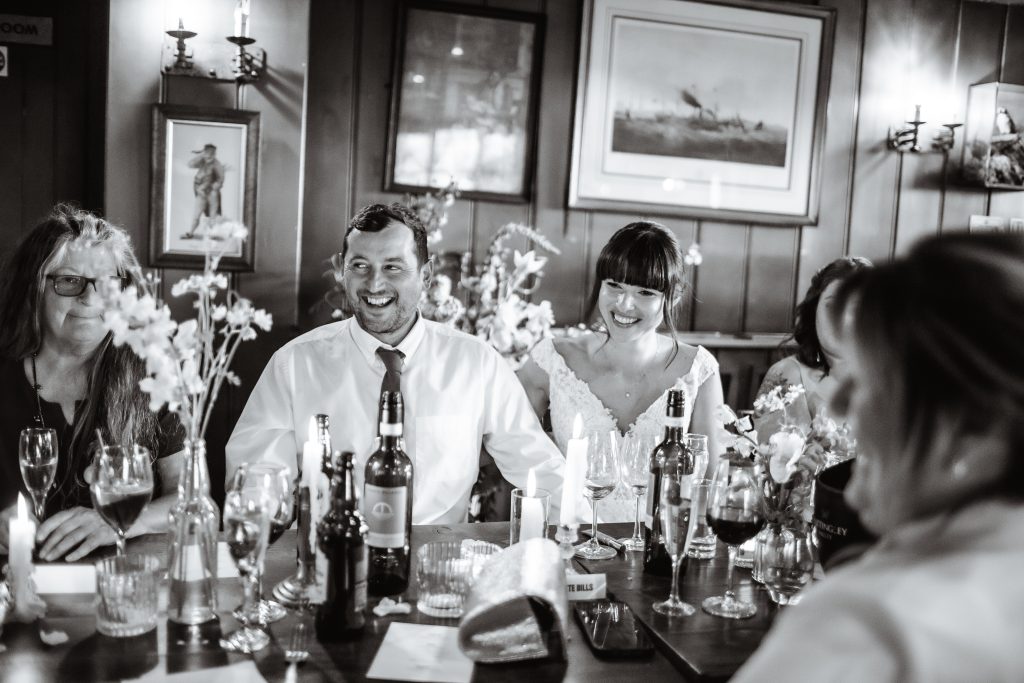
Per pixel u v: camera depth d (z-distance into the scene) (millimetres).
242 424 2213
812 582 1555
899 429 650
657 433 2480
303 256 3498
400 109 3510
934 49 4062
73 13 3334
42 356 2002
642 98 3736
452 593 1421
